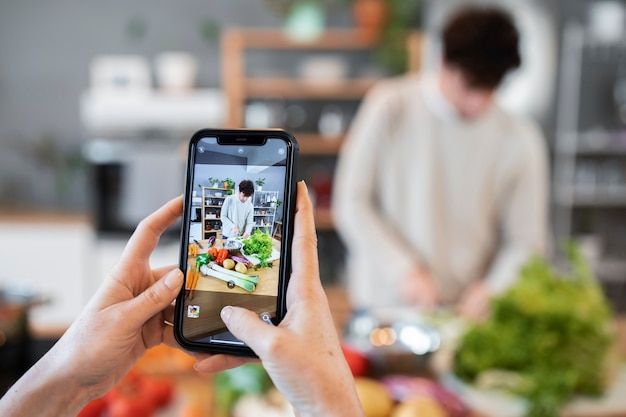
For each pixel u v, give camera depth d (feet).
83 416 2.97
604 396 3.58
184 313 1.86
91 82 10.82
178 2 10.73
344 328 4.30
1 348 3.23
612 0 10.87
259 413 3.08
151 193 9.14
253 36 9.57
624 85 10.73
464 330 4.00
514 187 5.93
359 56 10.70
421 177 5.88
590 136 10.76
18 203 10.89
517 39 4.93
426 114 5.83
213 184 1.88
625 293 11.17
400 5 9.77
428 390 3.32
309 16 10.66
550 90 10.98
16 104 10.73
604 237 11.18
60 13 10.61
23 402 1.63
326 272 10.37
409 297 5.38
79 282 9.11
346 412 1.51
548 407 3.26
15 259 8.95
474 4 10.60
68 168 10.86
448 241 5.98
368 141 5.99
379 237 5.82
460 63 4.99
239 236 1.85
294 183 1.82
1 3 10.51
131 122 9.55
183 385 3.57
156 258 8.67
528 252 5.72
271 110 9.84
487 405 3.43
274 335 1.51
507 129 5.89
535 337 3.65
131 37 10.75
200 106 9.57
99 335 1.62
